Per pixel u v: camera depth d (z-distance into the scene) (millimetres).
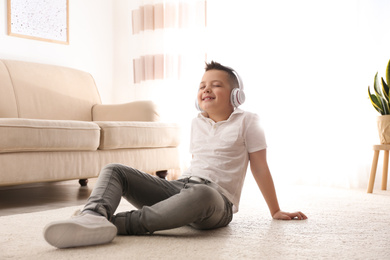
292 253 1090
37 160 2242
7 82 2945
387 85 2762
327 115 3201
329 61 3213
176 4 3760
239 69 3564
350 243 1220
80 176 2475
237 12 3590
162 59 3791
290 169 3297
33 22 3422
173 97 3742
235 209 1444
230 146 1460
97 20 3996
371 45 3141
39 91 3117
